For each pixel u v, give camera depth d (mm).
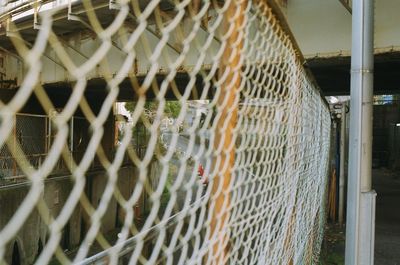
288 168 2500
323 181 6863
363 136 2855
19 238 6219
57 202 6609
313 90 4184
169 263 1115
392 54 7816
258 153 1924
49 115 636
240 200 1614
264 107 1902
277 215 2398
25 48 582
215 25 1289
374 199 2871
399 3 7539
